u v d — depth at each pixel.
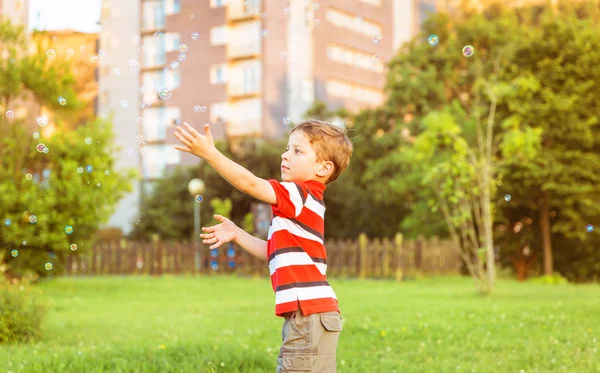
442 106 23.62
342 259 17.28
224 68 31.23
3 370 3.88
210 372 3.86
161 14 32.59
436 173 11.32
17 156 11.09
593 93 18.52
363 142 25.30
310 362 2.21
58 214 11.20
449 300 9.28
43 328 5.84
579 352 4.63
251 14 30.56
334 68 32.66
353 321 6.45
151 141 32.34
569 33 18.89
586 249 20.48
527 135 11.26
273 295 11.02
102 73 32.81
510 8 29.05
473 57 23.47
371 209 25.64
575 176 18.33
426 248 17.25
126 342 5.12
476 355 4.70
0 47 11.56
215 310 8.09
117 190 12.24
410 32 36.72
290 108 30.72
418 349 4.92
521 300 9.24
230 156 26.84
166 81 32.34
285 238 2.26
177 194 27.69
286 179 2.41
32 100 11.93
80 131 11.73
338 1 32.72
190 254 17.83
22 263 11.02
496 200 19.06
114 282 13.96
